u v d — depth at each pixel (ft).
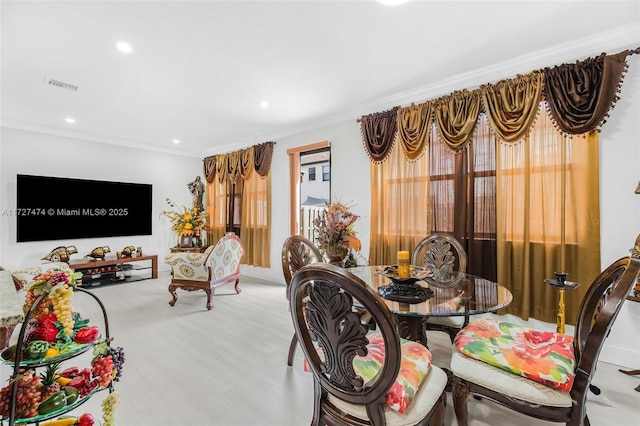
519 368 3.95
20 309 3.47
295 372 6.63
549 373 3.79
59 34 6.75
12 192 12.98
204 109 11.73
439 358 7.21
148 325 9.45
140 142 17.10
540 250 7.75
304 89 9.89
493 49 7.47
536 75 7.64
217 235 18.84
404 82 9.37
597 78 6.88
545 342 4.60
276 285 14.89
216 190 18.94
